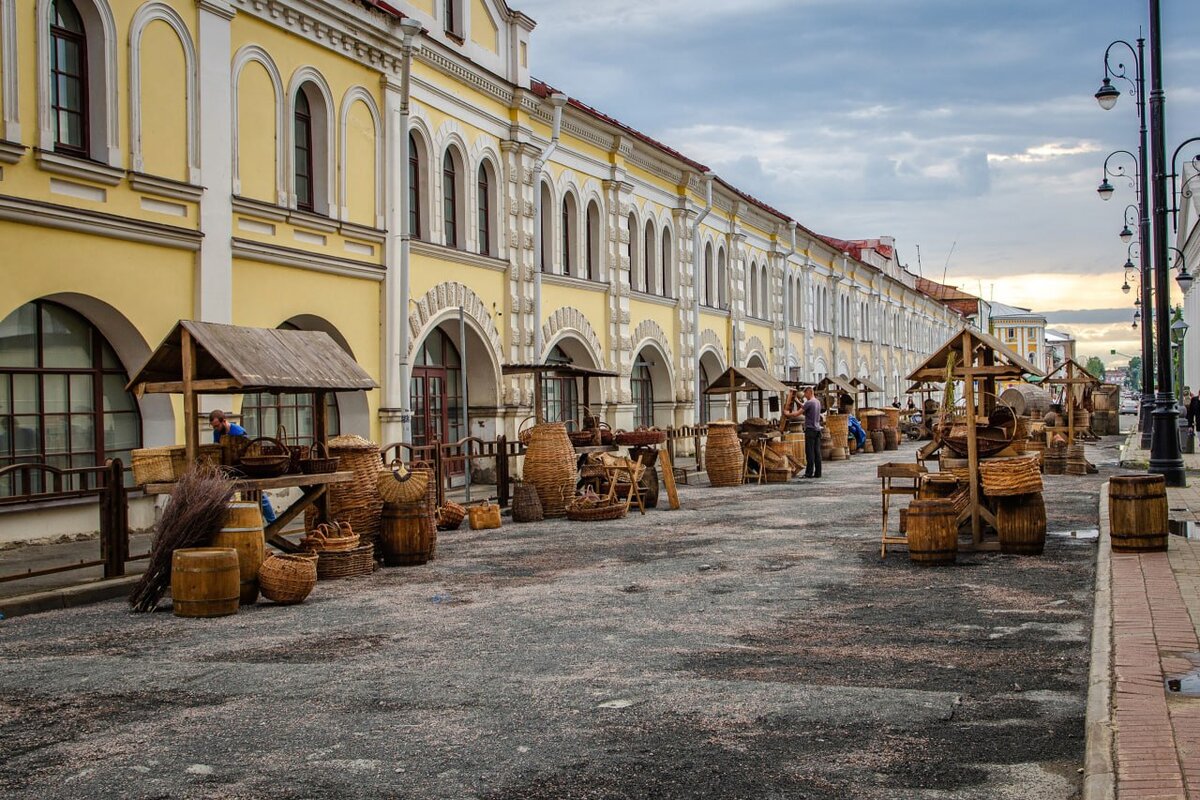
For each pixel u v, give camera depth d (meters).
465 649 8.84
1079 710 6.82
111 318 15.05
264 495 15.51
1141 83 31.09
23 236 13.53
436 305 22.00
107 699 7.45
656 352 33.66
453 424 24.14
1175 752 5.54
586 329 28.89
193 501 11.04
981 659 8.21
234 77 16.88
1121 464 28.31
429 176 21.94
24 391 14.28
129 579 11.95
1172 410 20.84
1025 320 148.75
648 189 32.78
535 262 25.70
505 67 25.12
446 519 17.72
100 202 14.57
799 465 27.83
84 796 5.60
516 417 25.05
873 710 6.88
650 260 33.53
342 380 13.11
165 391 12.44
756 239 42.59
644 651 8.68
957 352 14.16
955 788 5.55
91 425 15.18
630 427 31.22
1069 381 36.50
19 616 10.64
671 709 6.97
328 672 8.11
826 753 6.09
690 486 25.98
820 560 13.45
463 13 23.31
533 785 5.66
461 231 23.27
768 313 44.16
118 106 14.88
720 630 9.45
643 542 15.62
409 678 7.88
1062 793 5.44
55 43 14.34
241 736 6.55
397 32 20.23
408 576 12.90
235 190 16.80
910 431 50.62
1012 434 14.33
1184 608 9.21
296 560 11.16
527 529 17.69
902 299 71.25
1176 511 16.55
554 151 27.17
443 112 22.39
